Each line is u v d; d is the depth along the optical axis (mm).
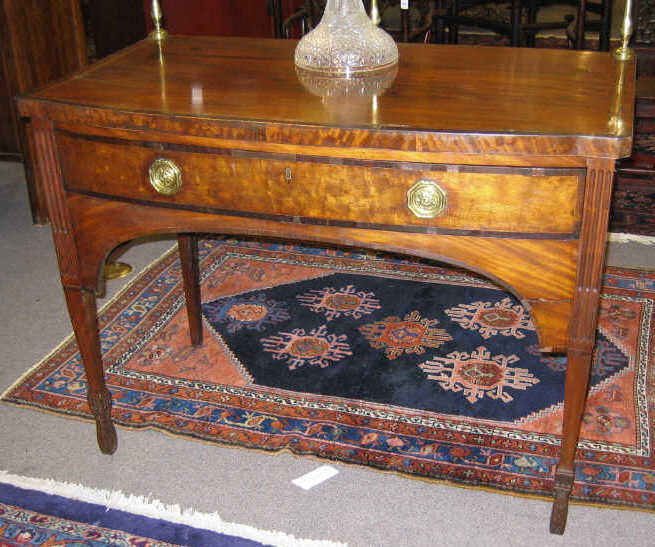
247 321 2443
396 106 1475
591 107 1448
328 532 1686
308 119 1393
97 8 3479
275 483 1826
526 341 2307
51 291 2697
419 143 1327
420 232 1431
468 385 2127
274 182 1455
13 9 2936
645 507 1712
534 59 1819
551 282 1427
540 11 5582
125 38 3664
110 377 2197
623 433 1937
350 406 2061
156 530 1699
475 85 1616
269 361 2254
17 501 1785
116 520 1729
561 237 1376
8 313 2561
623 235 2936
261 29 4535
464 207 1387
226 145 1444
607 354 2242
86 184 1595
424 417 2012
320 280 2670
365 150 1374
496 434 1945
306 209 1466
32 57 3045
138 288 2666
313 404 2070
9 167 3773
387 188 1401
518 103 1482
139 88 1633
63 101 1524
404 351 2275
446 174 1363
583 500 1734
